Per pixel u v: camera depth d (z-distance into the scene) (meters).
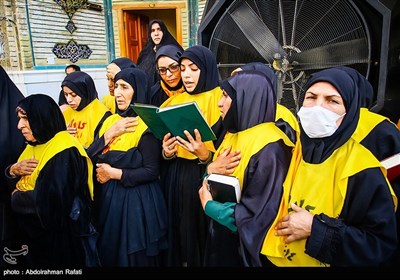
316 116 1.13
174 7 6.63
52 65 5.84
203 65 1.94
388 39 2.08
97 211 1.94
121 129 1.88
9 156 1.95
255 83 1.43
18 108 1.67
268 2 2.45
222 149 1.59
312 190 1.20
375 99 2.22
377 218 1.08
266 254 1.26
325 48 2.31
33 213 1.64
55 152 1.64
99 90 6.62
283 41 2.44
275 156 1.33
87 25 6.31
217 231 1.52
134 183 1.81
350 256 1.09
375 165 1.12
